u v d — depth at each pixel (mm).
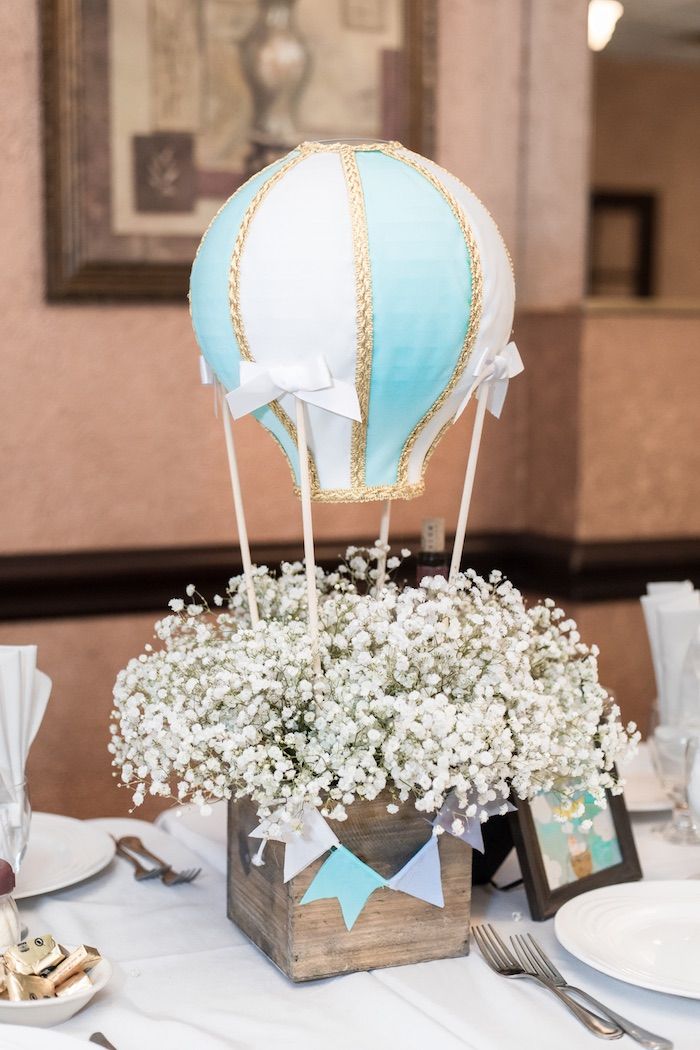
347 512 3244
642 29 4387
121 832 1555
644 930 1197
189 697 1188
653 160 5383
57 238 2885
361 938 1159
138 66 2906
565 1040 1021
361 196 1135
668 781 1536
